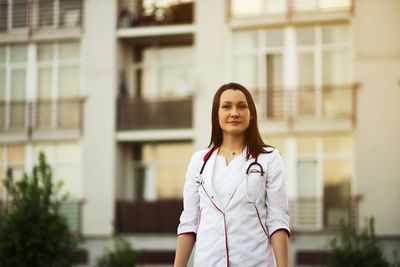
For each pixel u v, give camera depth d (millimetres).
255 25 19312
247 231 3000
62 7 20844
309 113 18953
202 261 3029
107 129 20047
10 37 20953
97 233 19688
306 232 18297
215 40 19578
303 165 18859
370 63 18641
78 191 20172
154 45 20938
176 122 19938
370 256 14258
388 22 18656
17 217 13617
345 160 18672
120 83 20500
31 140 20531
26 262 13539
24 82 20938
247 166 3061
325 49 19125
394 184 18219
